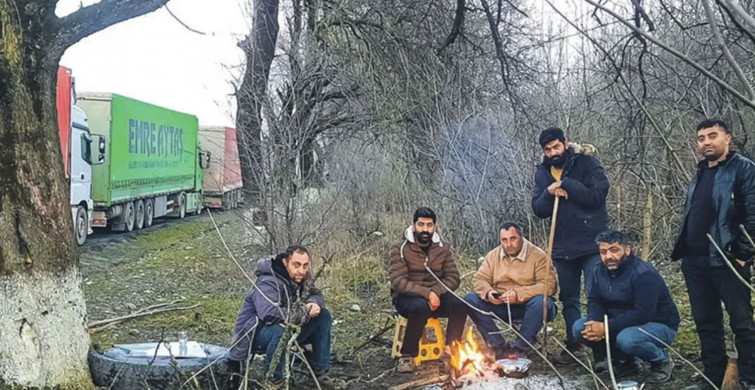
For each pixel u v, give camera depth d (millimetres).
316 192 10828
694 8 6219
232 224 18234
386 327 6562
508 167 10844
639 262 5504
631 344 5363
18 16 4676
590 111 8742
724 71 5953
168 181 21078
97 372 5023
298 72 10758
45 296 4805
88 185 15297
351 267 9961
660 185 8859
